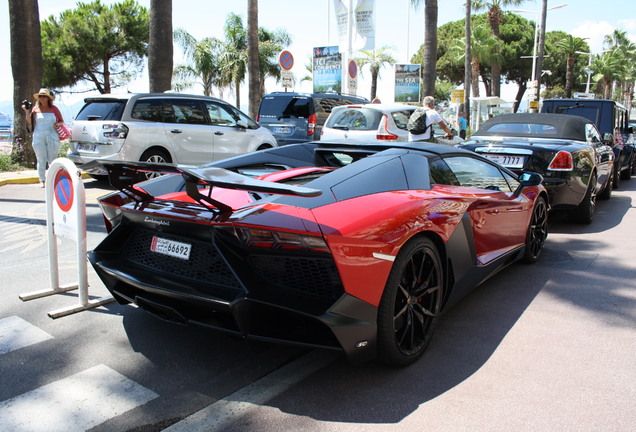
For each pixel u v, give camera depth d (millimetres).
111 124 8281
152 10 12266
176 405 2543
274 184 2248
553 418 2420
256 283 2518
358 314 2508
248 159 4449
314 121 11672
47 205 3932
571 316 3695
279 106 12148
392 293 2676
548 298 4070
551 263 5086
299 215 2529
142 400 2580
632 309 3832
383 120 9211
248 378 2811
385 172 3168
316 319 2385
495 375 2828
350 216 2596
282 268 2529
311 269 2479
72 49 27766
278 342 2520
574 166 6359
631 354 3092
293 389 2691
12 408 2490
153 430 2338
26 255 5125
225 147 9664
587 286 4363
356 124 9617
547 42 56844
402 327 2869
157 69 12375
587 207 6863
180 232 2746
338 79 18312
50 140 9062
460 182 3822
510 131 7695
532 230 4926
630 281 4500
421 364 2957
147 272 2887
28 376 2795
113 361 2977
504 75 56375
